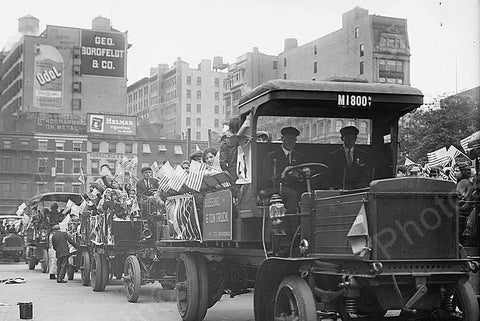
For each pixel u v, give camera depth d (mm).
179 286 11039
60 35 96000
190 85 95062
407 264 6641
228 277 10484
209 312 12570
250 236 8820
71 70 96375
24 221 31922
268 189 8492
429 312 7070
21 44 95625
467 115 26516
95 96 96938
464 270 6816
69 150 82000
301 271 7594
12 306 13836
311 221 7637
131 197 15930
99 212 17141
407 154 25984
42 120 82688
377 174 8969
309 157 9023
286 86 8008
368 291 7109
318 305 7543
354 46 55406
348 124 9102
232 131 9742
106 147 82562
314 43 53406
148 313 12469
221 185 9734
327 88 8102
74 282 20562
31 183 80938
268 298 8320
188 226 10984
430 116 26734
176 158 83625
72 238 20859
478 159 9398
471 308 6832
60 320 11602
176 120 94000
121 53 98250
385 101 8266
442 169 12742
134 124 83500
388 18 55219
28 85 94562
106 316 12086
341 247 7000
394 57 53781
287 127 8891
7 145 80750
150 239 14352
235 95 52875
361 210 6680
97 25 99625
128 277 14555
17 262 34625
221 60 96562
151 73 101062
